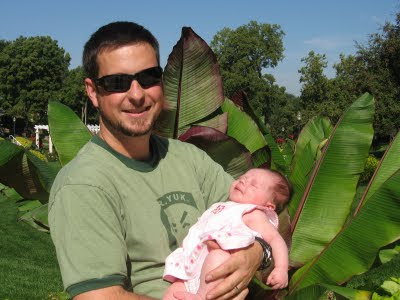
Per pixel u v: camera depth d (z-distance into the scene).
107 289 0.91
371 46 11.29
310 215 1.90
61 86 31.39
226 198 1.22
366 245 1.68
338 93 13.59
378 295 1.71
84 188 0.96
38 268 3.57
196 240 1.06
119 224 0.99
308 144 2.09
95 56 1.06
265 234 1.11
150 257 1.03
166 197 1.07
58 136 2.06
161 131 2.02
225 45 28.50
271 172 1.23
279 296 1.73
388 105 10.79
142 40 1.07
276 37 28.50
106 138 1.06
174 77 1.98
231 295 1.00
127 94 1.04
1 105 30.78
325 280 1.72
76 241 0.92
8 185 1.91
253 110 2.18
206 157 1.22
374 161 7.32
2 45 38.47
